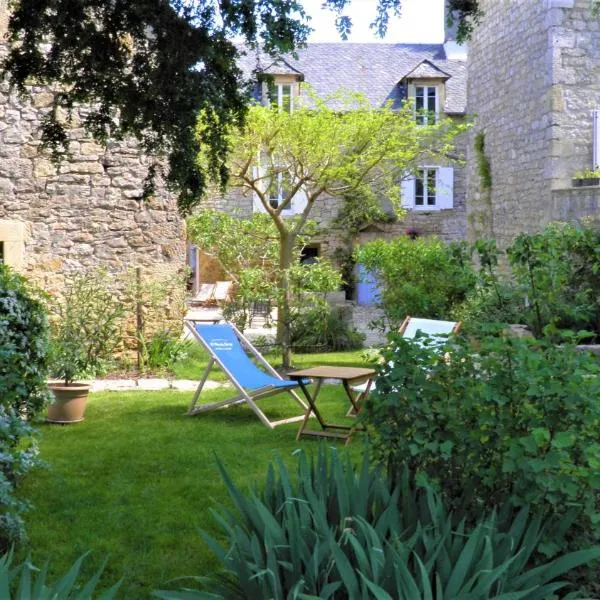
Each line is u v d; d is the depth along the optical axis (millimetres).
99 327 9547
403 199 22453
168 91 5676
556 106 13273
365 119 11375
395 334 3678
